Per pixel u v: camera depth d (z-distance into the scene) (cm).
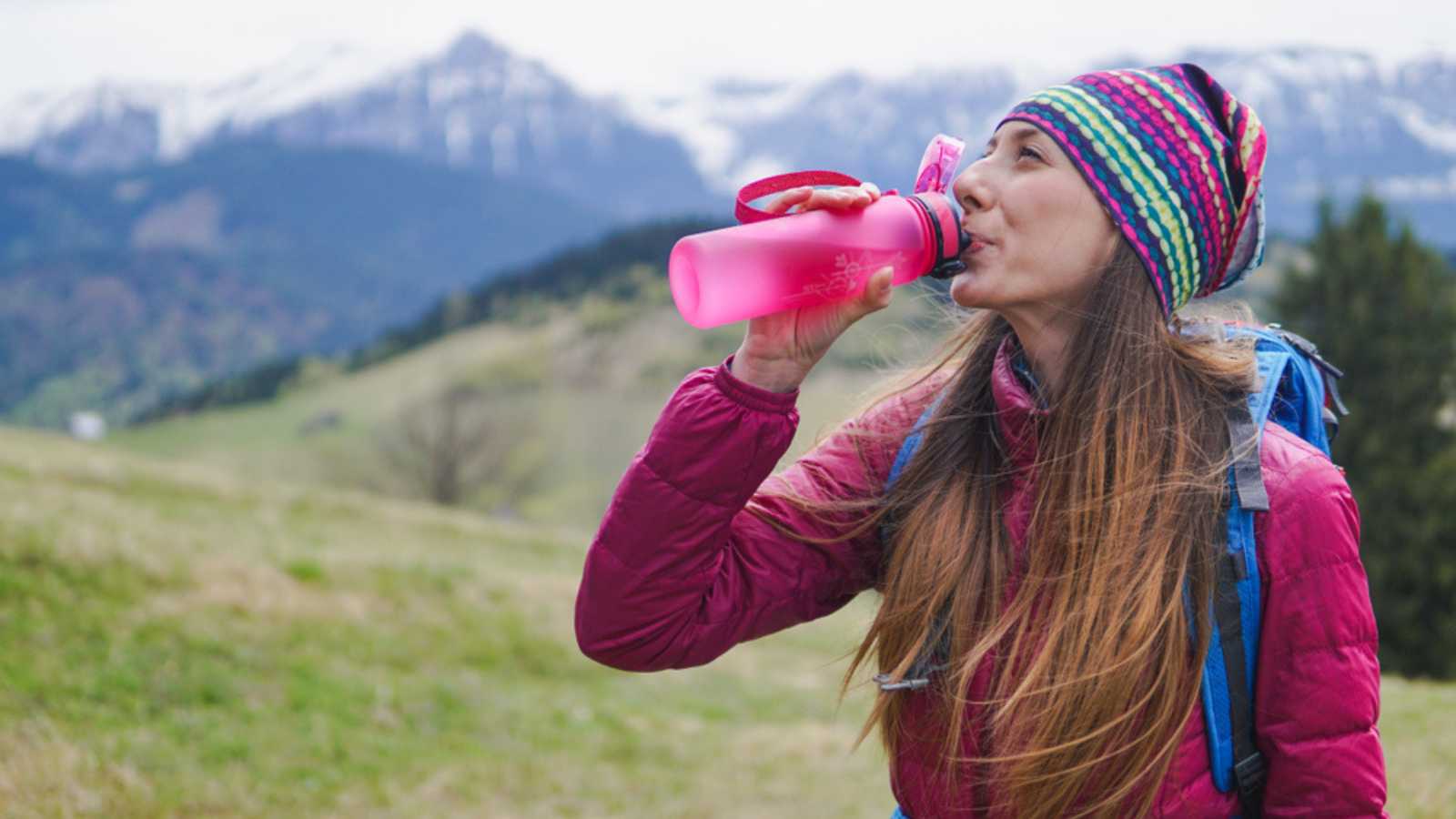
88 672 629
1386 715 635
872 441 172
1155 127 148
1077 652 142
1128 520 143
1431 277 2050
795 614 169
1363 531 1884
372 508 2105
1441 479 1841
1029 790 143
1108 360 148
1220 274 166
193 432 10719
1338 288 2067
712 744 830
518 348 11306
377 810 540
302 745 612
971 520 156
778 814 648
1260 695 143
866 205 148
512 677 955
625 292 13012
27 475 1588
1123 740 142
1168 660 141
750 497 154
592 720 844
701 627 160
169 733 576
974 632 153
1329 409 171
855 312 148
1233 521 143
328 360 13188
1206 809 145
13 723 518
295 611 910
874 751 823
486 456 5969
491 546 2011
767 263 140
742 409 147
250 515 1728
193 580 881
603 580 154
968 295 154
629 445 8206
